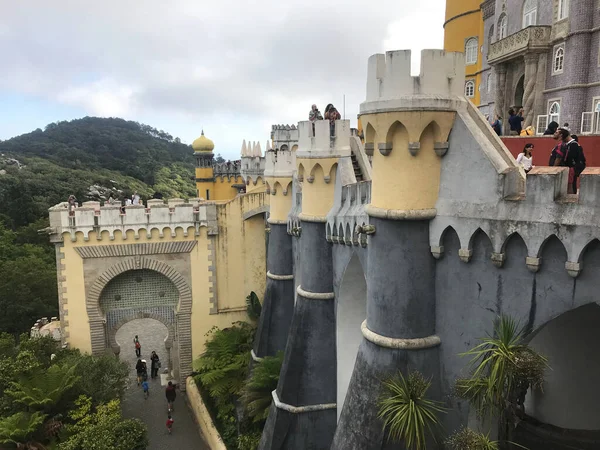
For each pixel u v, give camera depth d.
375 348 12.78
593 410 14.99
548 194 9.55
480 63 43.69
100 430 20.22
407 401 11.31
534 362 9.42
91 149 144.62
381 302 12.59
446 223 11.58
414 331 12.22
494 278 10.84
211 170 59.69
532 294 10.12
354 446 13.12
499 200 10.45
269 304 26.84
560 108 29.31
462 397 10.84
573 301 9.44
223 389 26.92
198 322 32.34
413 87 11.21
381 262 12.52
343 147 19.36
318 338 20.17
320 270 20.12
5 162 101.12
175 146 185.75
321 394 20.27
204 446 25.94
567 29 28.39
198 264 31.94
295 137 44.62
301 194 22.17
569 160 10.83
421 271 12.10
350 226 16.69
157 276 32.00
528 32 30.33
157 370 35.34
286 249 26.70
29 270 41.84
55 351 28.11
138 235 30.45
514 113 21.34
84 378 24.59
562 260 9.55
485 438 10.12
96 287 30.03
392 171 11.95
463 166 11.18
